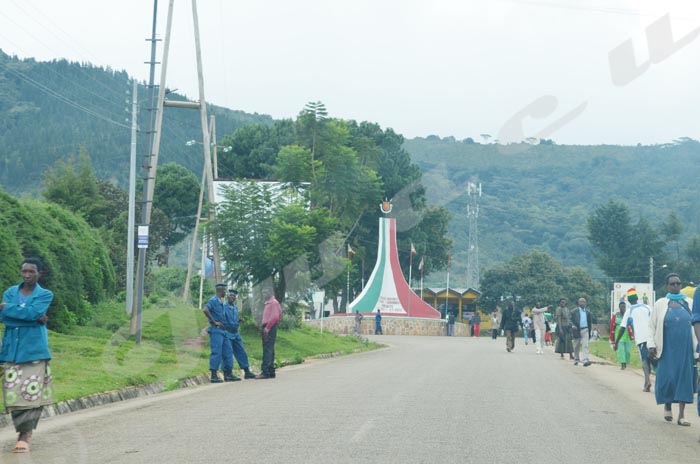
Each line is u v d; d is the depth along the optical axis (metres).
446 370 21.84
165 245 76.06
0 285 20.70
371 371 21.44
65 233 25.89
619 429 11.23
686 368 12.06
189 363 19.92
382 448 9.06
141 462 8.31
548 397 15.21
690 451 9.62
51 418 12.08
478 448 9.19
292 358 25.91
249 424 10.95
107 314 27.73
